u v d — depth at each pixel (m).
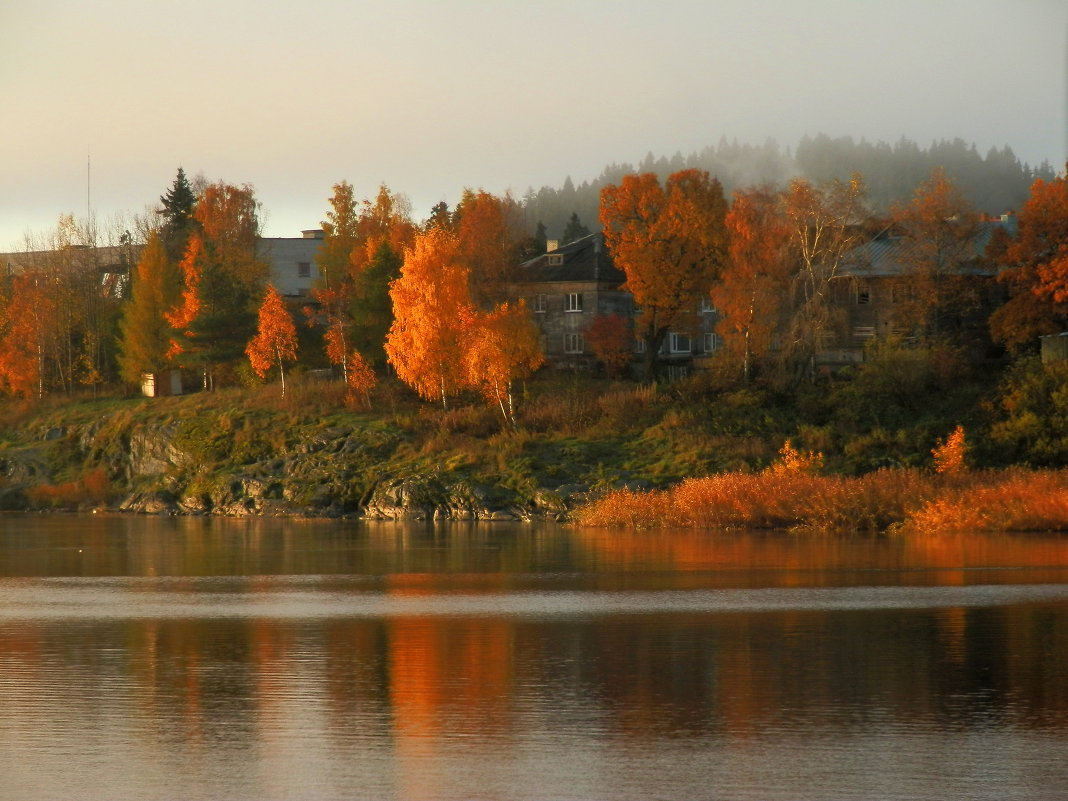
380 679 74.25
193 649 85.12
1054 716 64.44
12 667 78.56
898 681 73.12
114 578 134.12
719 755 57.19
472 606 107.38
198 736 60.75
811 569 135.00
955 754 57.28
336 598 114.06
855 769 55.06
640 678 74.25
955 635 89.62
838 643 86.50
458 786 52.94
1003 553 149.75
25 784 53.41
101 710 66.25
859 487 195.38
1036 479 189.50
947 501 185.25
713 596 112.88
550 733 61.16
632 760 56.47
